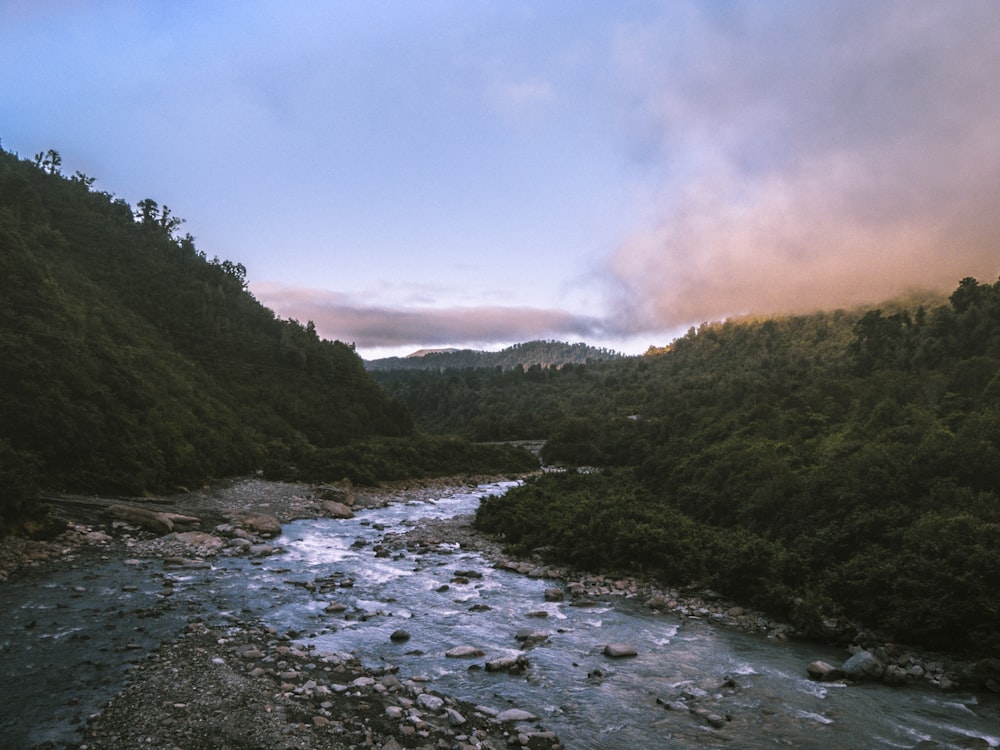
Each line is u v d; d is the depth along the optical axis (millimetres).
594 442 97125
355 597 20469
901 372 63562
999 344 59844
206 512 33281
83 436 34969
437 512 43531
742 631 18031
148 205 116500
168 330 76000
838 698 13180
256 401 74188
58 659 13383
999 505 20359
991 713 12547
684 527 27328
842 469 25953
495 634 17234
